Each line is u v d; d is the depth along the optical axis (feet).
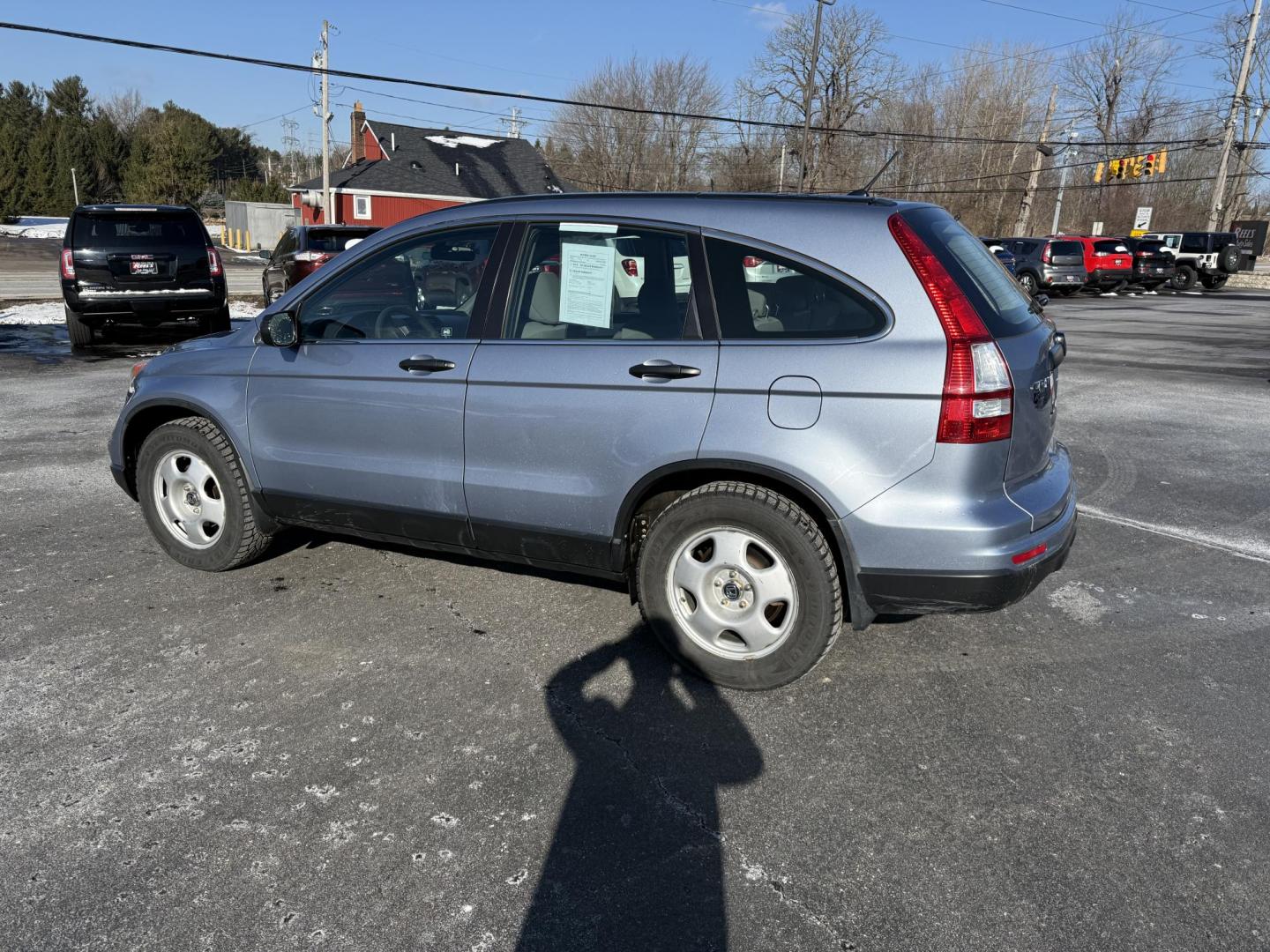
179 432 14.02
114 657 11.73
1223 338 51.44
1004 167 185.88
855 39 177.58
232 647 12.06
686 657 11.30
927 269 9.89
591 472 11.19
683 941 7.29
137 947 7.14
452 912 7.55
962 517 9.75
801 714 10.68
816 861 8.22
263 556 15.29
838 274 10.11
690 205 10.98
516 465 11.65
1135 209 193.16
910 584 10.05
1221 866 8.17
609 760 9.71
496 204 12.10
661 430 10.66
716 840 8.50
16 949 7.09
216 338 14.42
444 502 12.28
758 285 10.44
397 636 12.44
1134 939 7.32
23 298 63.72
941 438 9.66
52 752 9.66
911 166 189.88
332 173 179.11
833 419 9.93
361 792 9.08
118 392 29.60
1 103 280.51
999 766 9.71
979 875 8.05
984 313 10.04
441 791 9.14
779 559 10.52
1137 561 15.84
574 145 202.39
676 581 11.19
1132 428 26.66
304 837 8.41
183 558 14.61
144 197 222.89
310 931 7.33
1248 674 11.80
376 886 7.84
